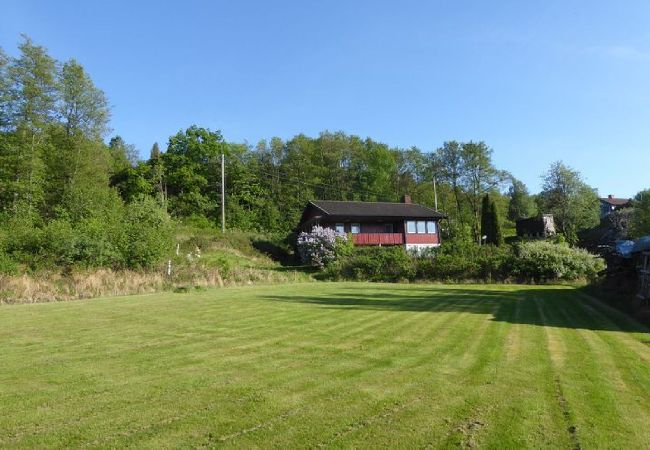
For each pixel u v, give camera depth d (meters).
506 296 19.50
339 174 75.69
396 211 47.78
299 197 69.19
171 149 62.97
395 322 11.49
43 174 36.75
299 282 28.67
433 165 69.75
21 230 23.75
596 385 6.23
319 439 4.41
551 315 13.39
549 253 29.67
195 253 34.34
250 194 64.25
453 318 12.27
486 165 66.56
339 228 46.34
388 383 6.19
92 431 4.57
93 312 13.38
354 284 26.56
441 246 35.47
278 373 6.65
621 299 17.28
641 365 7.44
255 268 32.59
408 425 4.77
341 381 6.26
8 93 34.69
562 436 4.55
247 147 71.12
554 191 59.41
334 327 10.70
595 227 60.41
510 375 6.64
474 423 4.83
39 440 4.36
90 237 24.27
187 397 5.57
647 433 4.68
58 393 5.71
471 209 71.19
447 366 7.11
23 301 17.64
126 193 57.97
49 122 37.91
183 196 59.31
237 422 4.80
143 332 10.00
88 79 40.66
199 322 11.45
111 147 78.75
